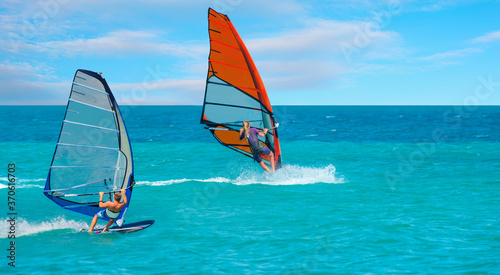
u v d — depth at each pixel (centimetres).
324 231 848
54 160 839
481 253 702
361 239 790
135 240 803
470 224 886
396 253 711
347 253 715
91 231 872
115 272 636
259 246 759
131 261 685
